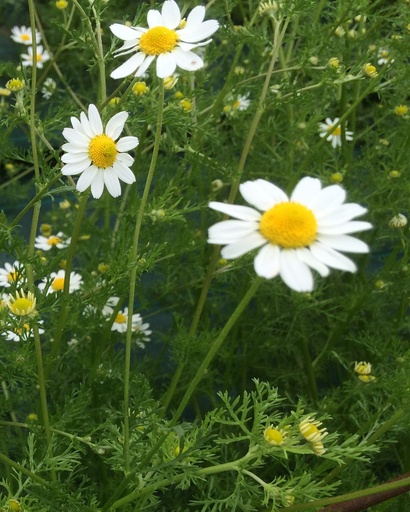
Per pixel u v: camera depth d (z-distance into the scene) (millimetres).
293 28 335
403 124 358
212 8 411
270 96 344
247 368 371
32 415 280
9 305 229
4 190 454
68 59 508
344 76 279
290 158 352
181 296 371
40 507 233
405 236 339
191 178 322
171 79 269
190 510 315
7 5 567
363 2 305
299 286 151
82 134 232
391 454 342
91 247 387
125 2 487
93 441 302
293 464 333
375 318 362
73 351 326
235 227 159
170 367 391
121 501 215
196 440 207
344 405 336
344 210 163
